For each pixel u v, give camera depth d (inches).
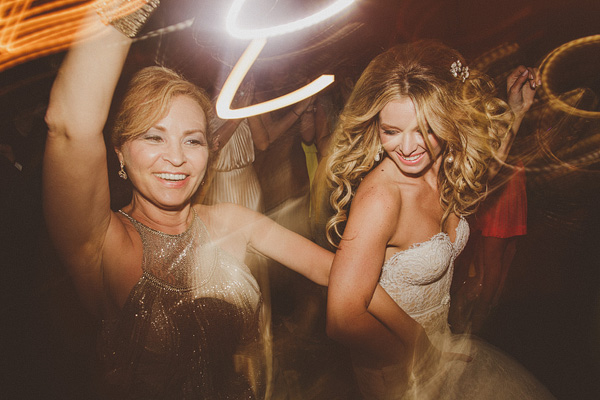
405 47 72.4
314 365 133.3
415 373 76.2
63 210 48.8
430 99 68.2
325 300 170.1
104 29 44.2
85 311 63.8
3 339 73.8
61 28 83.8
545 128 207.5
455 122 71.2
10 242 77.7
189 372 59.0
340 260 69.1
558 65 232.4
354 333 69.0
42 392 70.4
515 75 93.4
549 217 223.5
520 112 93.7
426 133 69.0
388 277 79.0
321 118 182.9
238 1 85.3
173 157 53.3
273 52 178.7
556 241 209.6
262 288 117.6
